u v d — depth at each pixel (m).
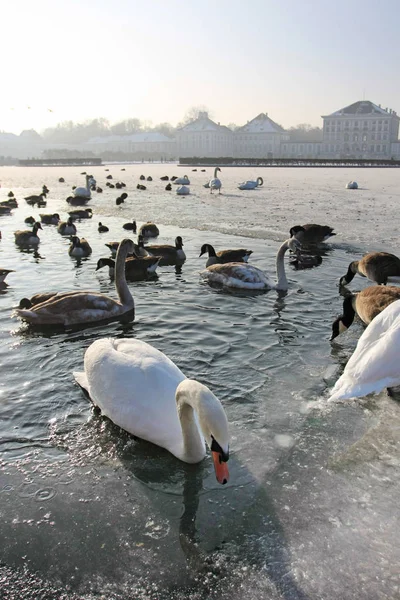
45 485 1.69
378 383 2.04
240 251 4.79
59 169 34.53
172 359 2.64
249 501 1.62
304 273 4.55
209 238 6.20
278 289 3.99
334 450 1.88
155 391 1.85
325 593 1.31
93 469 1.77
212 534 1.49
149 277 4.46
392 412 2.15
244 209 8.94
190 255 5.33
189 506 1.60
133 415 1.85
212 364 2.58
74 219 8.14
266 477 1.74
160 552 1.43
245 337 2.96
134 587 1.33
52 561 1.40
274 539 1.48
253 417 2.09
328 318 3.31
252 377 2.44
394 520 1.55
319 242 5.83
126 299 3.46
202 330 3.08
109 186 14.73
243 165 37.53
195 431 1.71
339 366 2.57
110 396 1.93
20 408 2.15
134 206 9.73
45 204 10.11
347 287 4.08
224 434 1.34
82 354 2.71
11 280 4.28
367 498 1.64
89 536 1.48
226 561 1.40
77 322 3.19
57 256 5.27
